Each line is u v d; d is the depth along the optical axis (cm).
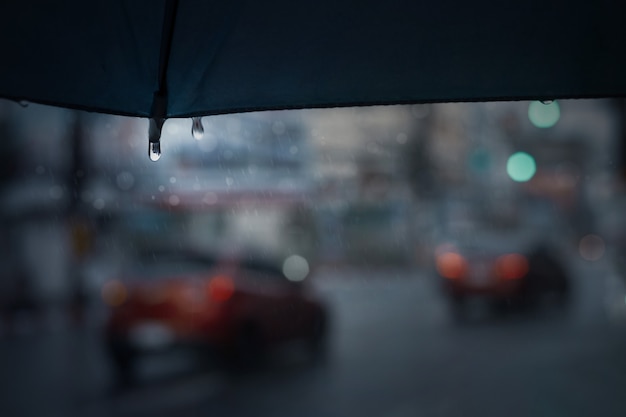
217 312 1305
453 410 980
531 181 4578
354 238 3862
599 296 2486
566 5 266
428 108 4194
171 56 278
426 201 4175
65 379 1279
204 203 1573
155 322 1290
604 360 1344
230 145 1527
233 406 1041
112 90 287
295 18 268
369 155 3341
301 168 1994
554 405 1004
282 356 1509
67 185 2248
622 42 280
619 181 3086
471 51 284
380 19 271
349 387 1171
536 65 291
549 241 2302
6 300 2283
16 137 2347
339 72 290
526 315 2073
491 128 4728
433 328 1880
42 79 283
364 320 2092
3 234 2356
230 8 263
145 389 1185
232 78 288
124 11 259
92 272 2350
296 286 1473
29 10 259
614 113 2864
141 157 1653
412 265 4025
